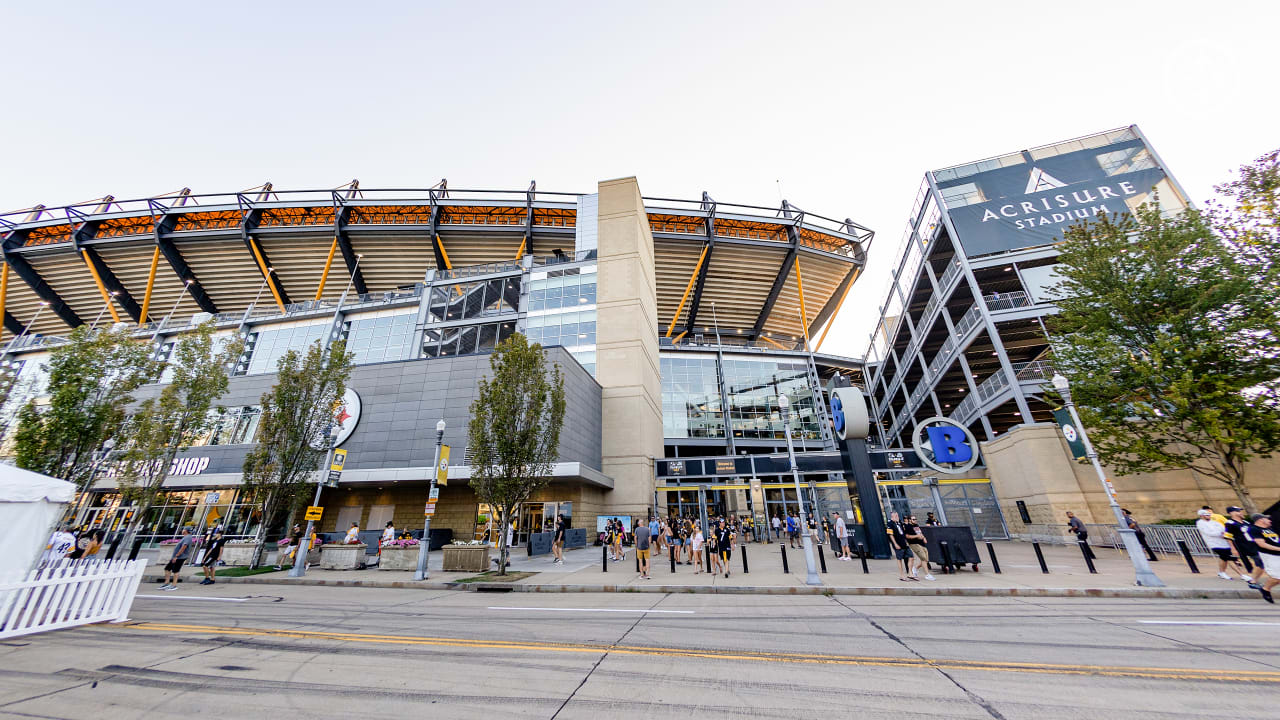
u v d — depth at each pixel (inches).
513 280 1430.9
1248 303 582.6
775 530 1085.1
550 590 474.3
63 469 581.6
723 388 1788.9
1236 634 255.6
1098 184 1096.2
